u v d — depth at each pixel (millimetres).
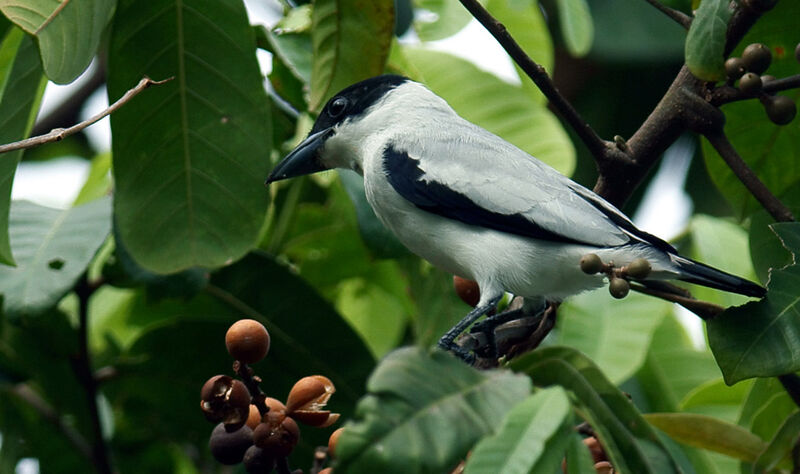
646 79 12812
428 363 5203
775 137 8516
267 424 5797
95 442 9523
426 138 8820
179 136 8180
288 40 9141
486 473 4695
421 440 4918
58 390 9922
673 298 7078
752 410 8203
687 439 7293
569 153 9656
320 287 10781
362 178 9461
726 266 9000
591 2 12227
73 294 10609
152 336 9414
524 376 5246
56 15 6566
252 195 8312
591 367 5766
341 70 8344
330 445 5871
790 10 7957
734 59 7004
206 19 7941
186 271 8961
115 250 9094
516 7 8508
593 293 9133
